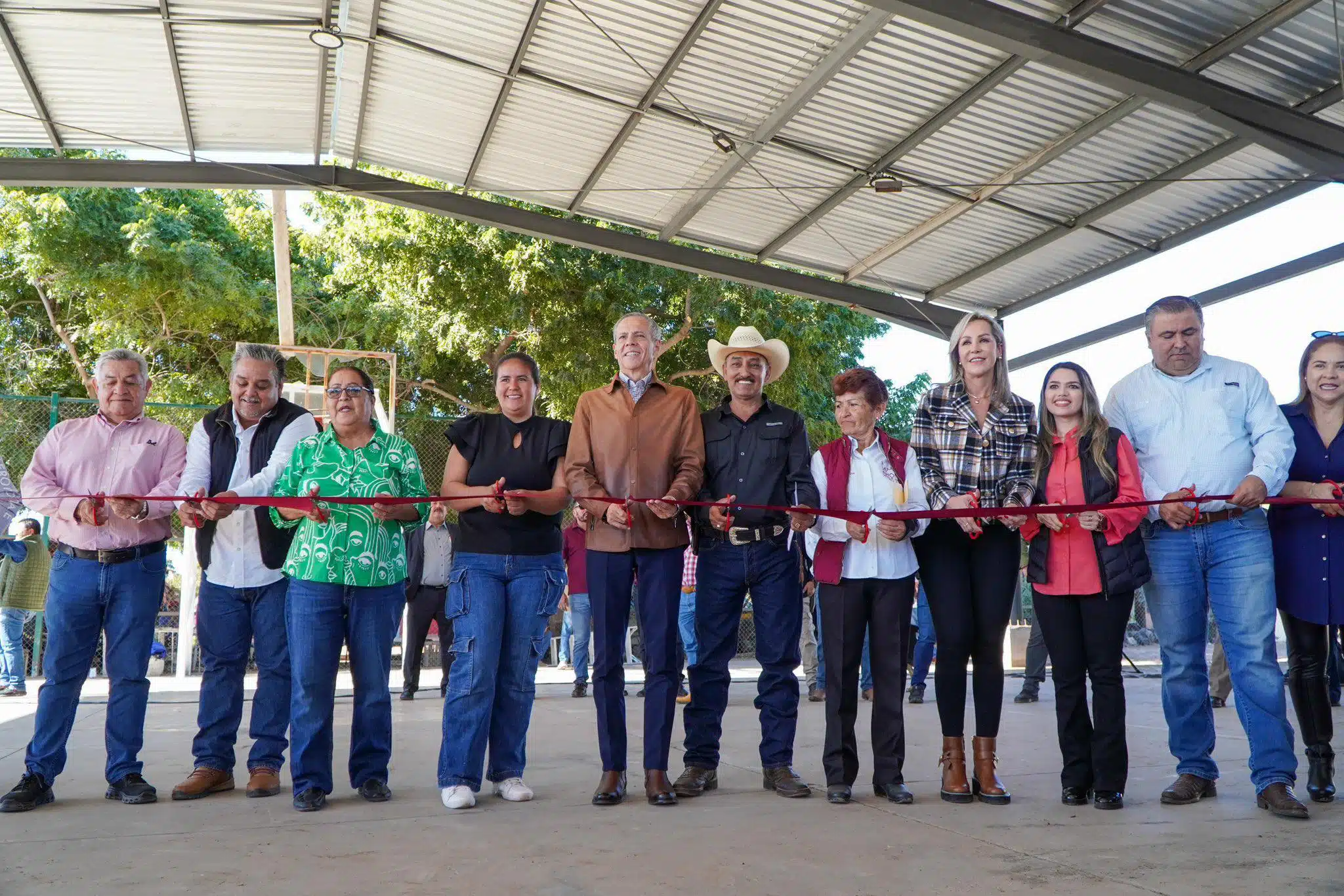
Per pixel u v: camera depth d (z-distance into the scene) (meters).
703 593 4.14
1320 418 3.92
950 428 4.00
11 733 5.76
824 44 7.80
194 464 4.05
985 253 10.71
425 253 15.88
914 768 4.64
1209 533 3.81
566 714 7.04
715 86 8.66
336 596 3.84
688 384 16.95
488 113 10.05
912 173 9.36
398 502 3.80
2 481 3.96
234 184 10.71
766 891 2.64
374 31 9.00
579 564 8.46
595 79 9.00
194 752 4.05
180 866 2.89
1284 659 10.60
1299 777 4.34
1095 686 3.76
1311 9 6.59
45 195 16.56
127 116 10.57
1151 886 2.65
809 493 4.03
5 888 2.68
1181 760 3.88
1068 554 3.78
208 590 4.07
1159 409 3.91
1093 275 10.79
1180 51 7.16
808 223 10.63
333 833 3.32
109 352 4.09
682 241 12.36
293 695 3.80
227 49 9.46
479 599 3.90
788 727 4.12
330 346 18.27
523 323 16.11
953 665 3.88
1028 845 3.12
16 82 9.82
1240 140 8.09
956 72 7.88
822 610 3.98
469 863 2.92
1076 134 8.30
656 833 3.31
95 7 8.76
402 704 7.77
